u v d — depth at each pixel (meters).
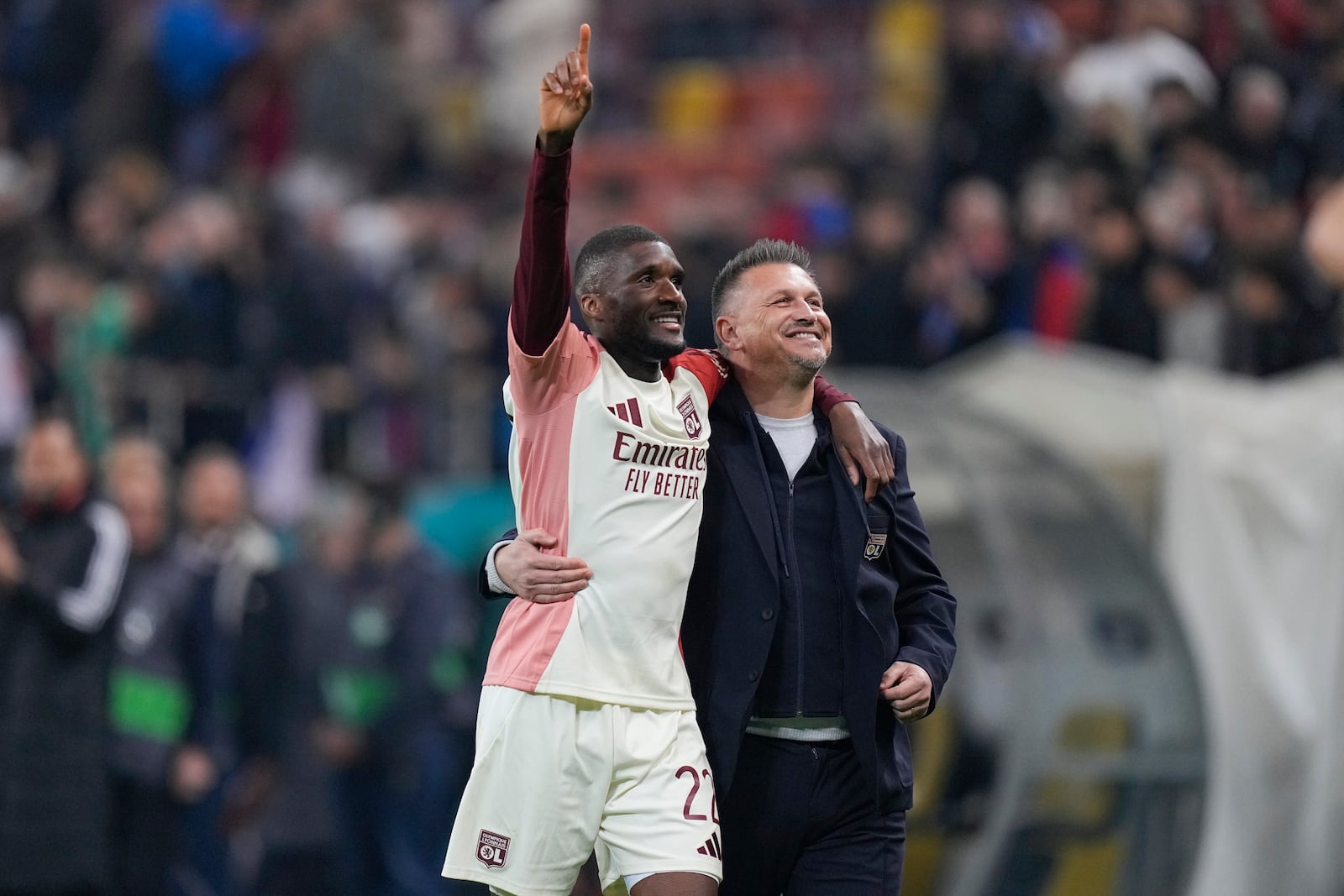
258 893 30.19
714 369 14.62
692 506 13.95
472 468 40.50
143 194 45.28
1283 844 29.06
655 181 56.09
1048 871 26.59
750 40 59.69
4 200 41.75
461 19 59.84
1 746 24.23
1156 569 28.23
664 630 13.85
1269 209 35.50
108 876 25.41
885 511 14.66
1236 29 41.12
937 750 28.11
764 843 14.55
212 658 28.23
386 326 40.97
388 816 32.28
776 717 14.42
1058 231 36.69
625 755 13.63
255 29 52.06
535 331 13.40
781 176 46.12
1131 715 27.34
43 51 54.81
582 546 13.67
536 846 13.66
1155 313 34.84
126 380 38.53
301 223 42.88
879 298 37.19
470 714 32.66
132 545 28.17
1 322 39.12
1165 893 27.02
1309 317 34.53
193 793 27.88
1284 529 30.31
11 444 38.22
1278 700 29.45
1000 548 28.12
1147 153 37.97
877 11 57.84
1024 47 42.41
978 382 33.91
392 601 32.09
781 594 14.43
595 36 61.09
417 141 52.53
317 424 39.47
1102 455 31.48
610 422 13.65
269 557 31.86
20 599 24.28
